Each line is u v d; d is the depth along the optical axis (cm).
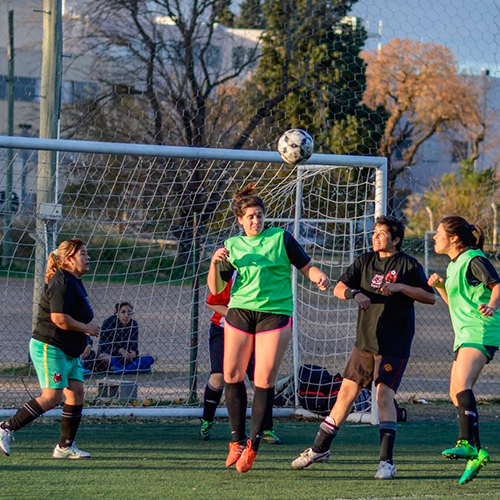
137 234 3256
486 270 1891
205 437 2431
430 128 11781
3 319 4625
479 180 11419
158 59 8100
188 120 7481
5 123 10125
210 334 2450
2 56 9256
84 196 3516
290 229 3359
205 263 3441
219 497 1714
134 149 2584
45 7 3922
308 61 7994
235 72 8569
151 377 3353
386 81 10819
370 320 1972
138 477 1902
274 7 8269
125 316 3147
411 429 2680
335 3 8019
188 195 3219
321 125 7344
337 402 2016
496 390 3566
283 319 1892
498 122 11162
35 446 2259
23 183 3853
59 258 2030
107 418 2761
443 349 4716
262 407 1864
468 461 1862
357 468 2050
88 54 8381
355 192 3088
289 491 1778
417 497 1736
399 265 1988
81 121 7988
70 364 2056
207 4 8194
